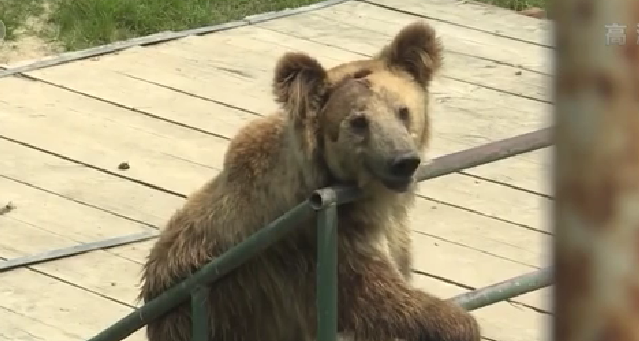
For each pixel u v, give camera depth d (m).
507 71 11.44
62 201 9.04
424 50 5.50
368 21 12.52
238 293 5.85
